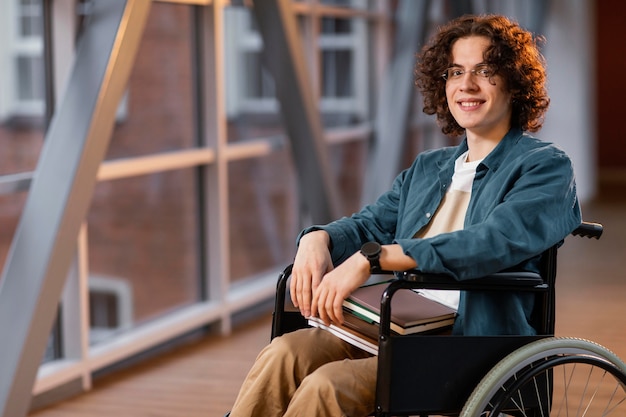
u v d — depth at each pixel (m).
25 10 3.99
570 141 10.40
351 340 2.27
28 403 3.62
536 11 10.08
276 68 5.26
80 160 3.62
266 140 5.74
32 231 3.60
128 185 4.62
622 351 4.55
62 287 3.67
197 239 5.17
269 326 5.32
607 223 8.76
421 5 7.41
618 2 11.93
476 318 2.22
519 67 2.32
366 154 7.15
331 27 6.55
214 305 5.14
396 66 7.41
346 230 2.50
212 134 5.10
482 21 2.35
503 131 2.39
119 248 4.57
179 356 4.68
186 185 5.05
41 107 4.09
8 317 3.55
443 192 2.45
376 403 2.11
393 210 2.60
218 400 3.95
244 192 5.63
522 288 2.22
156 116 4.77
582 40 10.27
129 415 3.78
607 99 12.08
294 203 6.16
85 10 4.13
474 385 2.17
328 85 6.53
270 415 2.33
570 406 3.64
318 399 2.15
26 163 4.04
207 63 5.05
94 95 3.67
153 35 4.72
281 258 6.06
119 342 4.46
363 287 2.43
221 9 5.07
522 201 2.21
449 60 2.37
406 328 2.18
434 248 2.13
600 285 6.16
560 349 2.21
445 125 2.58
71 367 4.06
